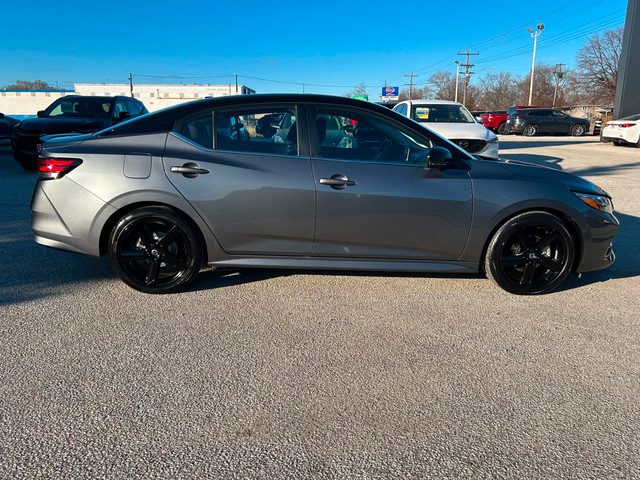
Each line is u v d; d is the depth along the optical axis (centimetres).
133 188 337
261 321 320
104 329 303
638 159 1324
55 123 926
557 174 376
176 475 185
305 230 349
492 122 3088
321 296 364
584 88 4791
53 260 431
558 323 327
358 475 187
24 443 199
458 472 190
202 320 319
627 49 1802
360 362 271
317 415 223
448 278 408
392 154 357
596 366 271
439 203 349
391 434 211
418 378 256
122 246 347
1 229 536
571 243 365
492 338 303
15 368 255
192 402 231
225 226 346
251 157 345
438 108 1031
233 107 353
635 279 419
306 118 351
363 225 349
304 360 272
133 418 218
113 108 1032
